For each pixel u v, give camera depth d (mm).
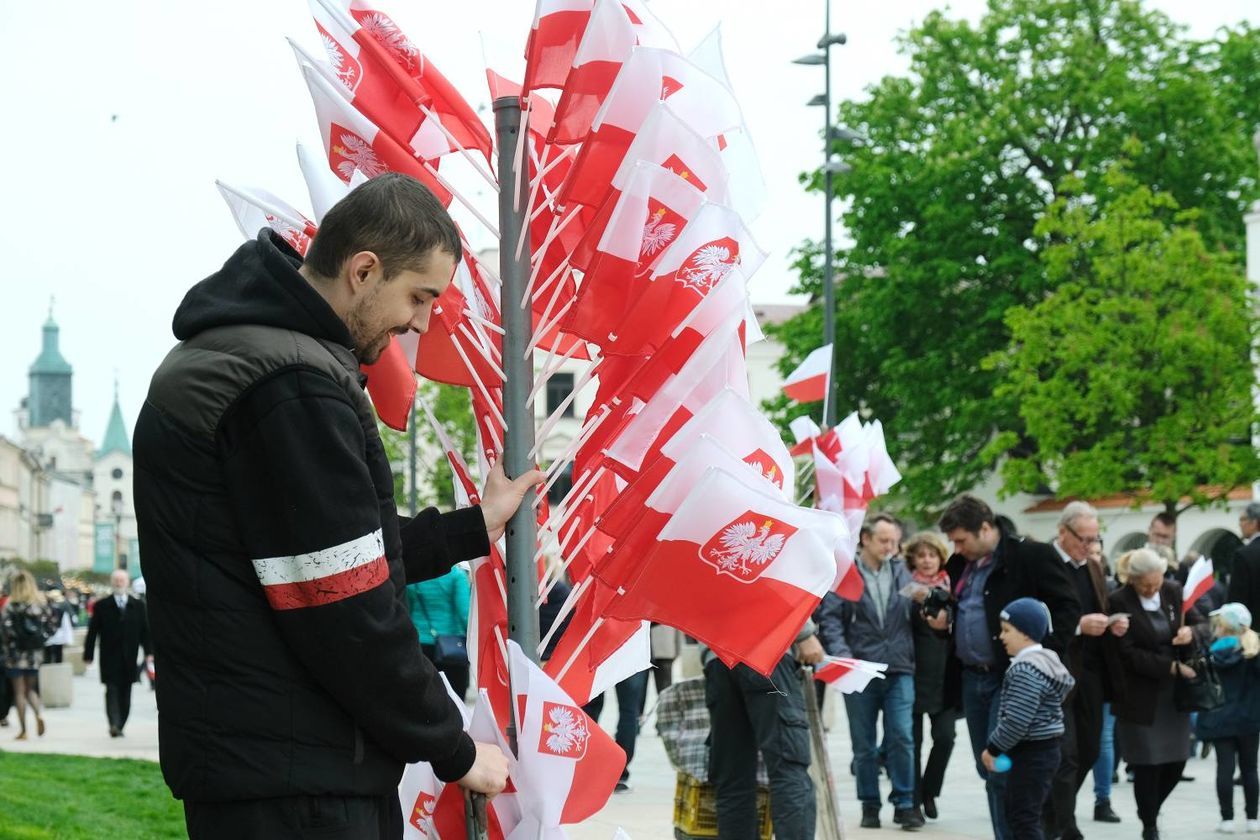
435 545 2967
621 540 3066
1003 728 6789
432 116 3271
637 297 3076
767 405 34688
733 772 6508
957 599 8148
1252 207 32781
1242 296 28469
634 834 8742
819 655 6277
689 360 3088
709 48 3391
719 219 3059
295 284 2428
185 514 2367
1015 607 6938
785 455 3152
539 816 3020
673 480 2977
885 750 9594
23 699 16391
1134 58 32188
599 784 3078
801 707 6312
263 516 2340
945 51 33125
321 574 2318
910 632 9539
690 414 3148
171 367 2404
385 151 3246
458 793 3119
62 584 57375
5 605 16875
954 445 32969
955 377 32219
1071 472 28609
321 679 2352
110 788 10930
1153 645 8445
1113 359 28547
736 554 2996
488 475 3232
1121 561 9500
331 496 2334
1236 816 9898
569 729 3037
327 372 2391
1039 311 28984
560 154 3488
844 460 7375
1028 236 32156
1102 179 29344
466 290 3320
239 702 2352
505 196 3283
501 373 3275
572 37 3209
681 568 3018
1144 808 8594
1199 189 31625
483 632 3359
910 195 32250
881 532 9461
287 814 2355
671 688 6863
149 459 2389
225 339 2393
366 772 2416
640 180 2998
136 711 20766
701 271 3068
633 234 3035
